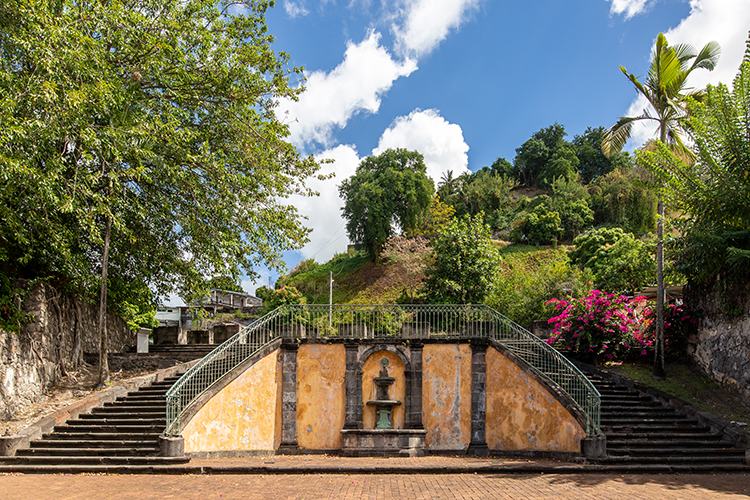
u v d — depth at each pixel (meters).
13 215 11.58
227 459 12.10
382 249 47.09
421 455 13.25
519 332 14.22
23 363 13.02
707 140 12.92
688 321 14.88
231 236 16.41
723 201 12.73
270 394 13.79
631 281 22.67
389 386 14.22
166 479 9.59
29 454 10.89
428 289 22.95
